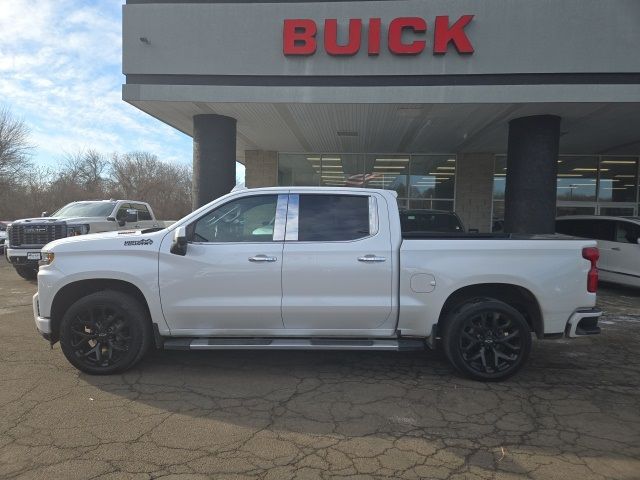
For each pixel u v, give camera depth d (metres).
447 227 9.95
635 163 16.39
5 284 10.91
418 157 16.61
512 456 3.33
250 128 12.72
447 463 3.23
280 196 4.84
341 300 4.61
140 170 58.88
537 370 5.13
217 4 9.82
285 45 9.70
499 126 11.95
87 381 4.60
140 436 3.54
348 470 3.12
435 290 4.61
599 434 3.67
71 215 12.41
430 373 4.96
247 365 5.14
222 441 3.49
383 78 9.69
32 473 3.03
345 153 16.78
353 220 4.77
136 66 9.97
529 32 9.32
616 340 6.41
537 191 10.80
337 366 5.16
